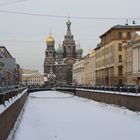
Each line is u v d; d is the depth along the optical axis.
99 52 154.75
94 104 85.38
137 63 101.56
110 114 60.00
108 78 133.25
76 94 136.38
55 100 106.88
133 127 44.62
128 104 61.44
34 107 77.75
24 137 37.03
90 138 37.41
